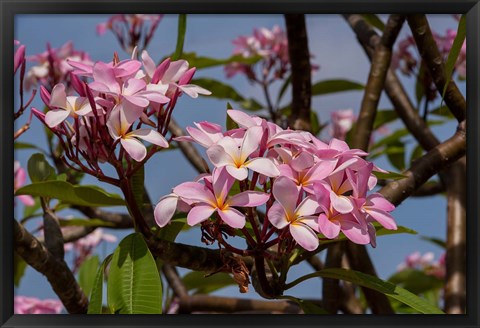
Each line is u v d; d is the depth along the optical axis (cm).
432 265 244
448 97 146
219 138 116
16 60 127
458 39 130
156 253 125
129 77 118
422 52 147
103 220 180
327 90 226
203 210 110
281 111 236
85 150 119
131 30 219
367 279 123
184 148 193
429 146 191
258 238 117
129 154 114
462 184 192
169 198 112
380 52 164
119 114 115
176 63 120
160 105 120
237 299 185
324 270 124
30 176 150
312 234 110
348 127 269
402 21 162
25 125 129
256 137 113
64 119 115
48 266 138
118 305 116
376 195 115
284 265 123
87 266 208
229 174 112
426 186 216
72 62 117
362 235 111
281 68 246
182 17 139
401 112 193
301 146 113
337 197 112
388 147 237
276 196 111
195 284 207
